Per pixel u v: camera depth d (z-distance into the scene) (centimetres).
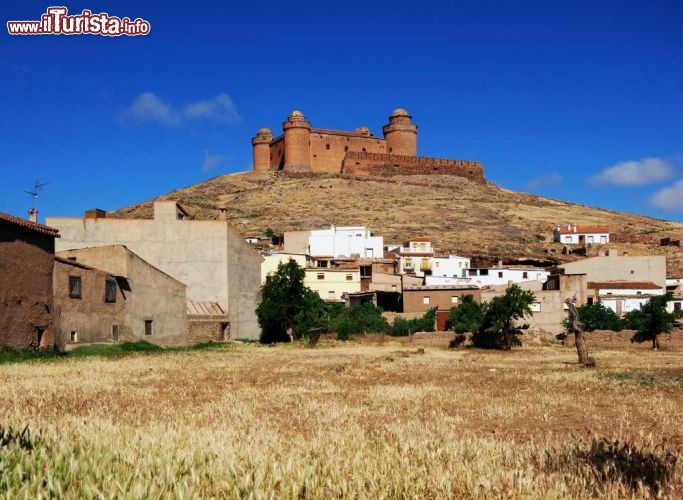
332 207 16388
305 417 1473
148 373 2653
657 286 8456
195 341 5522
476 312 5597
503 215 16612
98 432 1010
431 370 2989
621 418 1530
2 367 2852
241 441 1008
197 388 2103
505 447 1054
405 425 1326
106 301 4338
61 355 3638
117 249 4550
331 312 6512
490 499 746
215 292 6047
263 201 17050
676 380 2488
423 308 7381
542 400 1839
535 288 7681
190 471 771
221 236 6081
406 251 10581
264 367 3080
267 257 8456
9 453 765
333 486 747
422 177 19825
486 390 2112
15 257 3447
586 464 930
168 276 5156
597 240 13825
